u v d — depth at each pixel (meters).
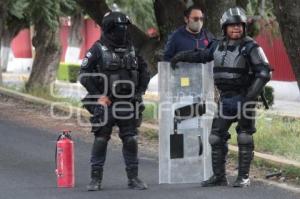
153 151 23.88
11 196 16.72
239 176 17.64
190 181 18.22
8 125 30.09
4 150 23.69
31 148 24.14
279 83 68.50
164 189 17.44
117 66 16.56
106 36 16.59
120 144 24.92
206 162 18.17
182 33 18.77
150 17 43.66
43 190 17.38
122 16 16.55
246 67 16.72
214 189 17.34
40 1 43.97
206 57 17.39
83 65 16.67
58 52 48.78
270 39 50.06
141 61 17.03
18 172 19.84
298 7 17.86
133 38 32.12
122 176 19.23
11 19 64.12
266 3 37.66
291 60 18.48
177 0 29.58
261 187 17.69
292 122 28.67
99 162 17.20
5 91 42.59
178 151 18.05
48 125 30.19
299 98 66.12
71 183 17.77
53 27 45.59
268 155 21.12
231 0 28.19
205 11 28.38
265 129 25.33
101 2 32.88
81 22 100.62
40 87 46.16
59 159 17.73
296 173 18.83
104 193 16.95
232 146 22.58
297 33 18.03
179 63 17.73
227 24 16.64
